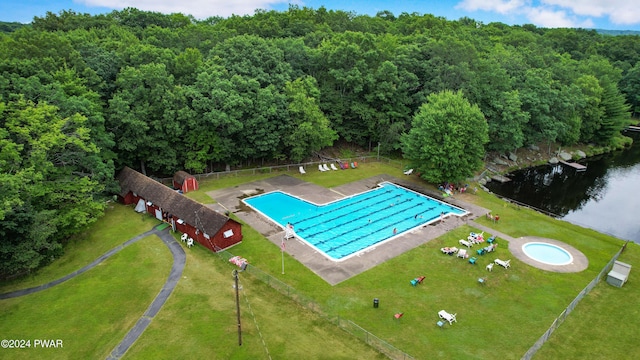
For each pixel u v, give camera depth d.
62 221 39.00
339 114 69.69
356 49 68.06
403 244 41.75
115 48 64.31
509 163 74.94
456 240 42.69
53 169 40.81
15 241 34.84
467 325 30.00
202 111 56.47
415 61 71.38
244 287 34.19
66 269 37.28
